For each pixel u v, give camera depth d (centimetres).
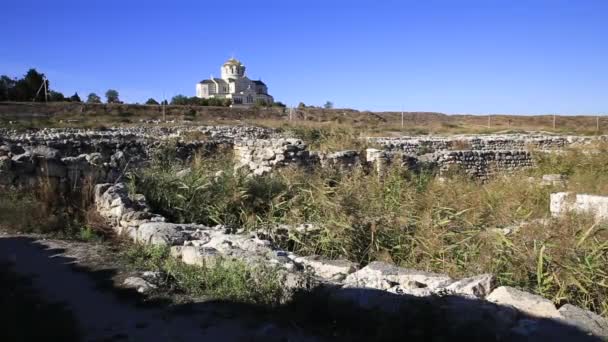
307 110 5922
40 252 789
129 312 565
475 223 917
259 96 10319
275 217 1021
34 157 1078
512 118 6731
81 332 512
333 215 933
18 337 479
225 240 789
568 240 700
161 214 1018
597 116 6109
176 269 684
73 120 3612
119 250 810
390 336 493
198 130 2830
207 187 1099
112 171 1168
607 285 609
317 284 602
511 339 462
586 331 466
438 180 1413
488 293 574
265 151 1702
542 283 636
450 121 6588
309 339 501
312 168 1580
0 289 615
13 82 5138
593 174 1653
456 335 480
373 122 5616
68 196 1053
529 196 1304
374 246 848
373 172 1470
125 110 4616
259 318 551
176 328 525
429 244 810
